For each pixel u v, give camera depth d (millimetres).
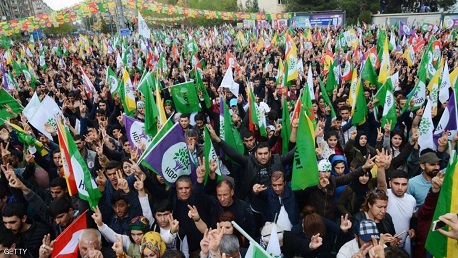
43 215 4457
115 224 4352
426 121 6078
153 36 29359
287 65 10297
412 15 41781
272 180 4391
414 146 5758
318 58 16141
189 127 6875
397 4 55781
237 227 2938
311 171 4430
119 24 27391
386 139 6461
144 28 17172
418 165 5711
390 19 43906
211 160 4699
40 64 19234
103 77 15359
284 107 6203
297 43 22797
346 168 5652
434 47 11742
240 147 6043
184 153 4707
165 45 26500
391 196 4234
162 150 4504
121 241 3781
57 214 4113
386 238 3326
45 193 5039
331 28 37812
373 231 3475
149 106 6371
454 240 2947
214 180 4738
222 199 4176
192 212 3943
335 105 8852
